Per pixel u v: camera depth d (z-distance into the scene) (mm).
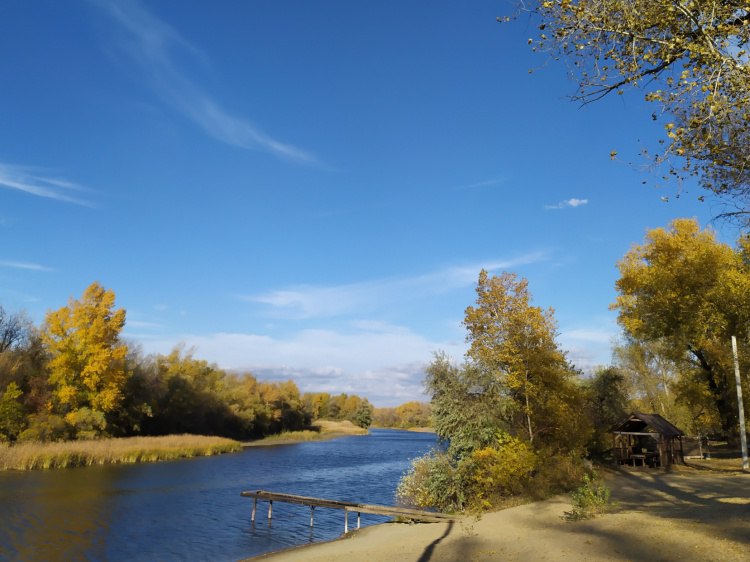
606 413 41406
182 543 21453
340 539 21000
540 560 12820
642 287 40688
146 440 63094
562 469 26906
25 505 28031
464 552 15055
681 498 20609
